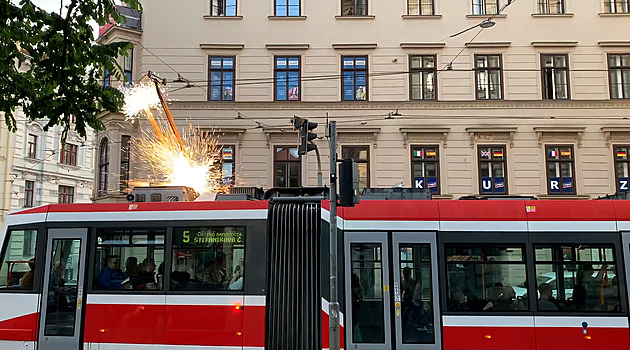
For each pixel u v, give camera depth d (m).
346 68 21.14
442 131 20.61
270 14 21.30
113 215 8.96
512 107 20.72
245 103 20.75
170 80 20.83
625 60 21.08
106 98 8.27
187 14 21.22
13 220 9.33
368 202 8.64
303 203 8.91
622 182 20.38
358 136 20.75
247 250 8.58
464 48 21.05
